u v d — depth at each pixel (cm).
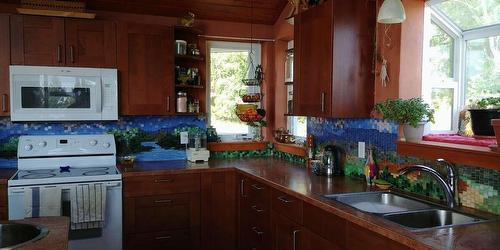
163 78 343
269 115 405
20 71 299
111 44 325
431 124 247
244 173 315
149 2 350
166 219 320
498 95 215
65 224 165
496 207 187
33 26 305
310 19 279
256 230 299
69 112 312
